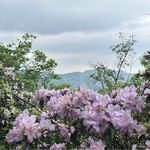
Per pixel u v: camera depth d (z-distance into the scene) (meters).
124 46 29.22
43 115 5.17
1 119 7.24
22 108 8.07
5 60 41.28
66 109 4.85
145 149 4.54
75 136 4.75
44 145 4.95
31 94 8.22
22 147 5.00
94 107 4.50
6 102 7.54
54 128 4.77
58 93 6.10
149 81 5.48
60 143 4.95
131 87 5.29
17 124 4.79
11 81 9.09
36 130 4.72
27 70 44.31
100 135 4.73
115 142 4.90
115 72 26.80
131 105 5.09
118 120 4.60
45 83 44.19
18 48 44.50
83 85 4.90
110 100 4.85
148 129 4.87
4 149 6.76
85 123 4.54
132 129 4.67
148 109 5.41
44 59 44.81
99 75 26.36
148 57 5.64
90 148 4.53
